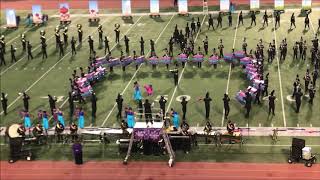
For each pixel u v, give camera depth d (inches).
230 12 2043.6
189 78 1569.9
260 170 1080.2
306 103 1360.7
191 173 1085.1
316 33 1907.0
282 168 1082.1
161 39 1948.8
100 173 1106.7
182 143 1150.3
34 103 1465.3
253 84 1422.2
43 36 1831.9
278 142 1178.6
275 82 1502.2
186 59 1649.9
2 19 2389.3
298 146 1085.1
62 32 2111.2
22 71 1722.4
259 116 1301.7
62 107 1422.2
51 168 1136.8
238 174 1071.6
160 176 1082.7
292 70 1584.6
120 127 1259.8
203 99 1314.0
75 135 1218.6
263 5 2321.6
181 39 1806.1
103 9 2432.3
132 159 1149.1
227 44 1845.5
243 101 1366.9
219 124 1269.7
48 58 1828.2
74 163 1149.7
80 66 1724.9
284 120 1274.6
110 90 1509.6
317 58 1531.7
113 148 1198.3
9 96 1526.8
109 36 2027.6
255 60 1561.3
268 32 1955.0
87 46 1923.0
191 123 1282.0
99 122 1316.4
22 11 2517.2
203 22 2135.8
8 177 1113.4
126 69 1669.5
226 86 1489.9
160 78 1584.6
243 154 1142.3
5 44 2009.1
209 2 2440.9
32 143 1225.4
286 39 1849.2
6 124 1348.4
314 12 2172.7
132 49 1852.9
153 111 1342.3
